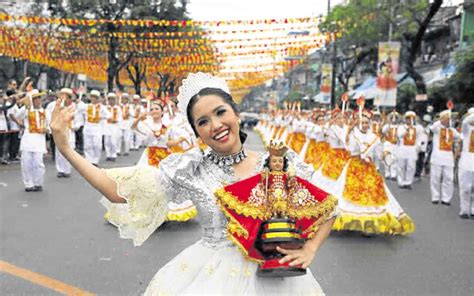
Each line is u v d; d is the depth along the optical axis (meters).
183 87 2.63
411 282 5.81
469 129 9.96
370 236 7.95
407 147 14.14
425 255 7.00
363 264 6.45
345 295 5.32
